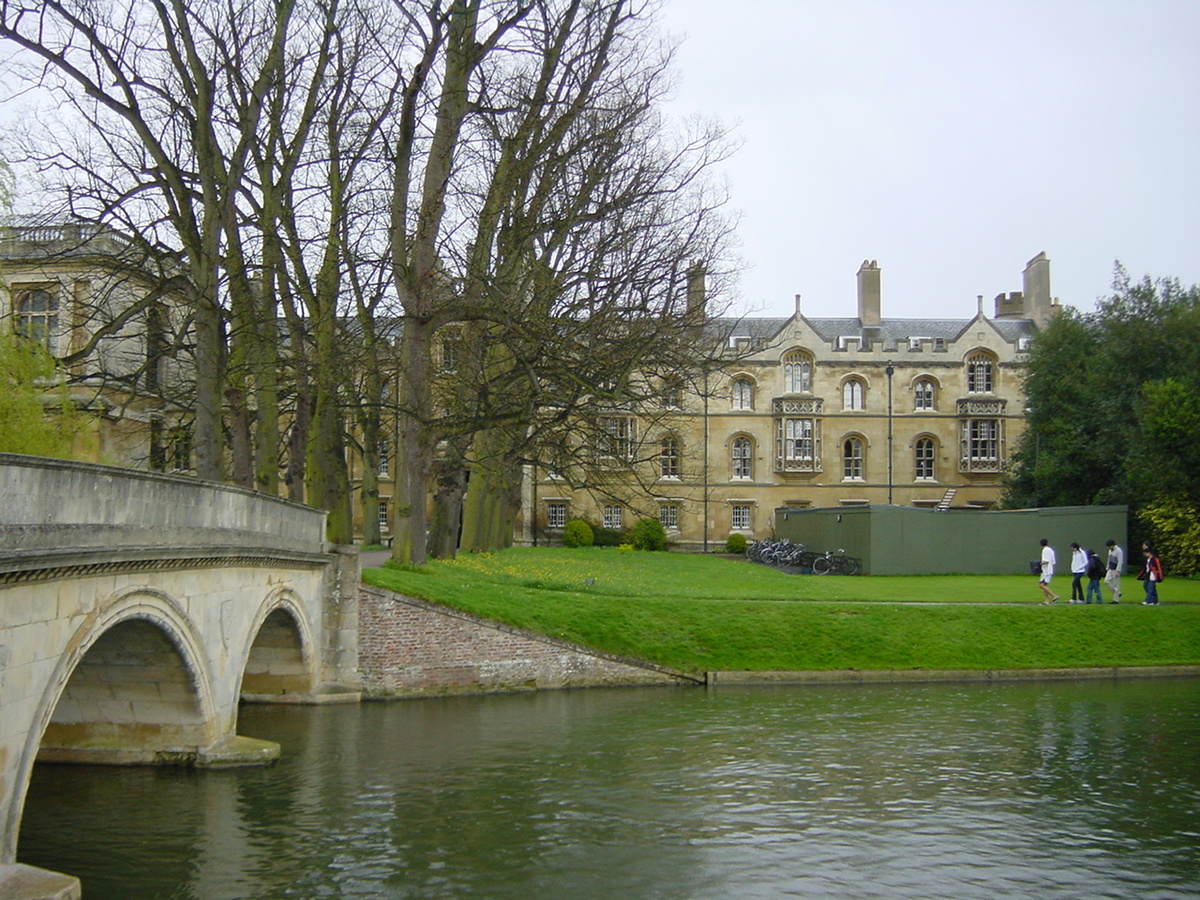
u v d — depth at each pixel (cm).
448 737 1909
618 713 2155
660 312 2847
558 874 1277
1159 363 4278
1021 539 4178
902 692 2438
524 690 2370
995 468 6050
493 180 2861
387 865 1286
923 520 4153
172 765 1638
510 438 3366
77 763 1648
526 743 1883
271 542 1841
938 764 1798
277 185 2522
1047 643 2730
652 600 2770
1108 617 2861
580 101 2677
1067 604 2961
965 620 2797
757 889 1249
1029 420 5347
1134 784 1691
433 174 2650
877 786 1666
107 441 3328
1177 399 3684
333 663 2205
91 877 1220
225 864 1269
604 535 5678
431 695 2273
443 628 2298
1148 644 2764
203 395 2214
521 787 1619
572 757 1794
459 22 2662
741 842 1403
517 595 2628
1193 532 3825
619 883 1255
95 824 1392
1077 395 4875
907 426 6122
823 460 6116
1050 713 2208
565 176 2903
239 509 1675
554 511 5934
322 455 2772
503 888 1229
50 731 1656
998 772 1753
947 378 6144
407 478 2727
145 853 1296
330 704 2162
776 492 6088
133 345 3466
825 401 6144
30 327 2514
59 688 1110
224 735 1678
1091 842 1428
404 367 2692
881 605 2855
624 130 2978
